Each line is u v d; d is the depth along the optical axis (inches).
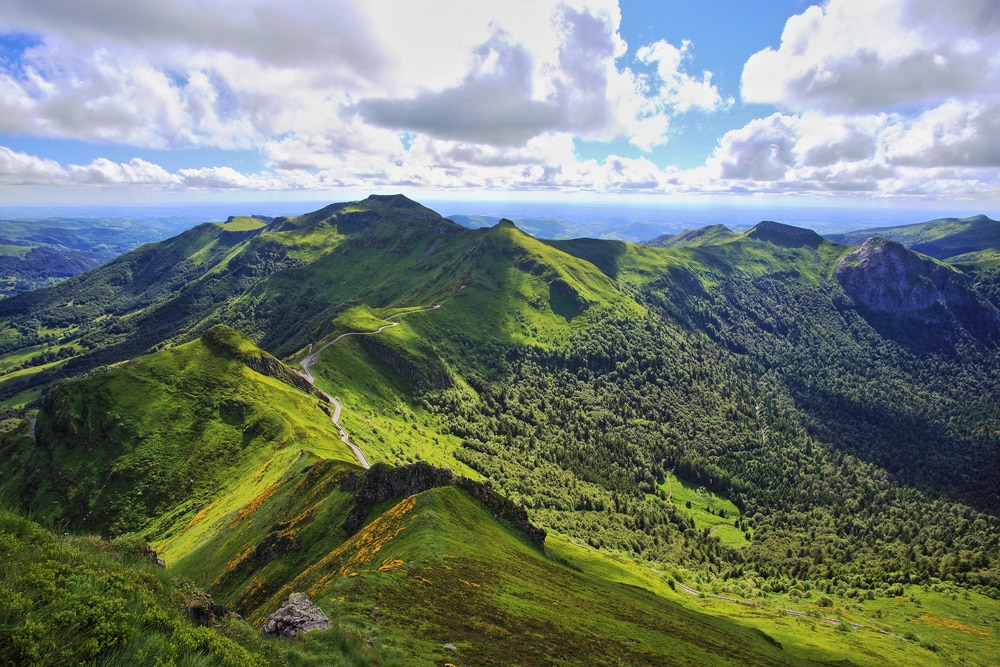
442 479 3617.1
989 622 6417.3
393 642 1328.7
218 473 6131.9
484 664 1375.5
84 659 649.0
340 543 3390.7
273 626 1237.1
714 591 6471.5
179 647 772.0
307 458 5260.8
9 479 6373.0
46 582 751.7
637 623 2404.0
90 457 6259.8
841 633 5428.2
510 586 2190.0
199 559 4269.2
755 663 2490.2
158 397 6943.9
